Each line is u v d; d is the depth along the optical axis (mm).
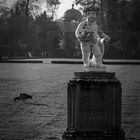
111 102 10062
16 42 111625
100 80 10062
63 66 61406
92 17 10906
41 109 17531
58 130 13062
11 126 13742
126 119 15125
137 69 52906
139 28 105000
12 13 115688
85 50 10875
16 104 19016
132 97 22000
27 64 69250
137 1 106188
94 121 10102
